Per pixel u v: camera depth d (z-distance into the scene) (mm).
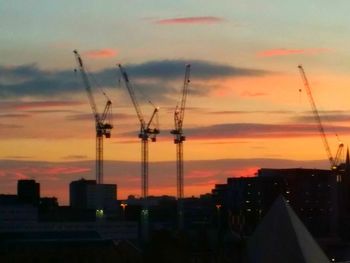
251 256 198500
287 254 192375
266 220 197625
